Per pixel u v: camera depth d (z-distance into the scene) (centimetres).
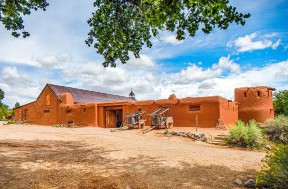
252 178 605
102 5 736
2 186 510
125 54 883
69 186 524
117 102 2420
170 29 542
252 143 1238
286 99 2827
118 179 579
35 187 513
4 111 4944
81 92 3619
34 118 3394
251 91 2319
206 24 618
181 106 1981
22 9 898
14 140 1252
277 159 510
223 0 388
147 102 2198
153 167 709
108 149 1030
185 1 405
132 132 1830
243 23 596
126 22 823
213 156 897
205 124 1828
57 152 936
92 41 855
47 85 3212
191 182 570
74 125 2706
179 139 1459
